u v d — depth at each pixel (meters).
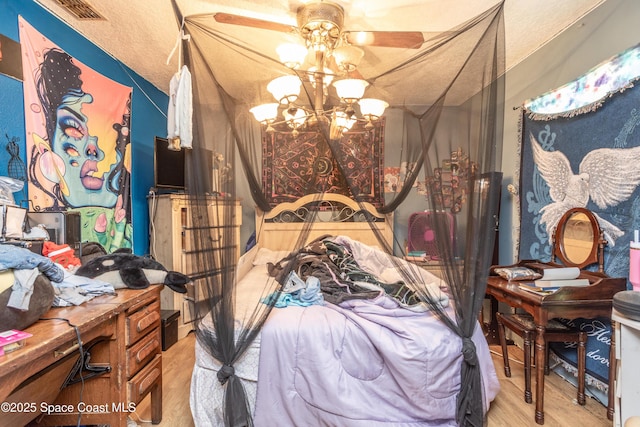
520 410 1.93
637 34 1.76
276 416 1.62
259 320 1.63
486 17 1.61
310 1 1.77
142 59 2.71
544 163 2.42
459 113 1.63
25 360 0.94
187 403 2.01
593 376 2.02
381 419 1.59
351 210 3.17
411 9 1.92
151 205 3.09
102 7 2.00
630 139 1.79
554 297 1.80
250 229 2.40
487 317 3.10
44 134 2.00
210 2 1.90
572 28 2.16
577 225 2.14
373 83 1.85
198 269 1.57
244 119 1.73
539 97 2.43
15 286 1.10
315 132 1.83
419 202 1.76
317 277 2.19
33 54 1.93
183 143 1.44
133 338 1.56
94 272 1.66
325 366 1.59
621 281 1.83
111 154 2.58
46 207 2.01
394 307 1.81
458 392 1.64
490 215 1.60
